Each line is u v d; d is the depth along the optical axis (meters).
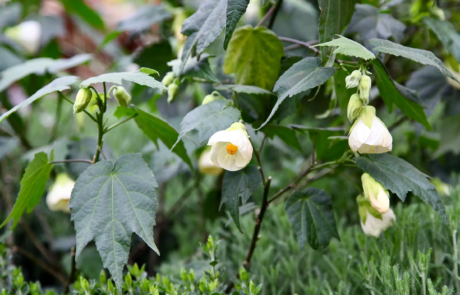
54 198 1.38
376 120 1.14
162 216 1.64
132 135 1.92
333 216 1.20
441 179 1.54
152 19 1.50
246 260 1.25
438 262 1.23
